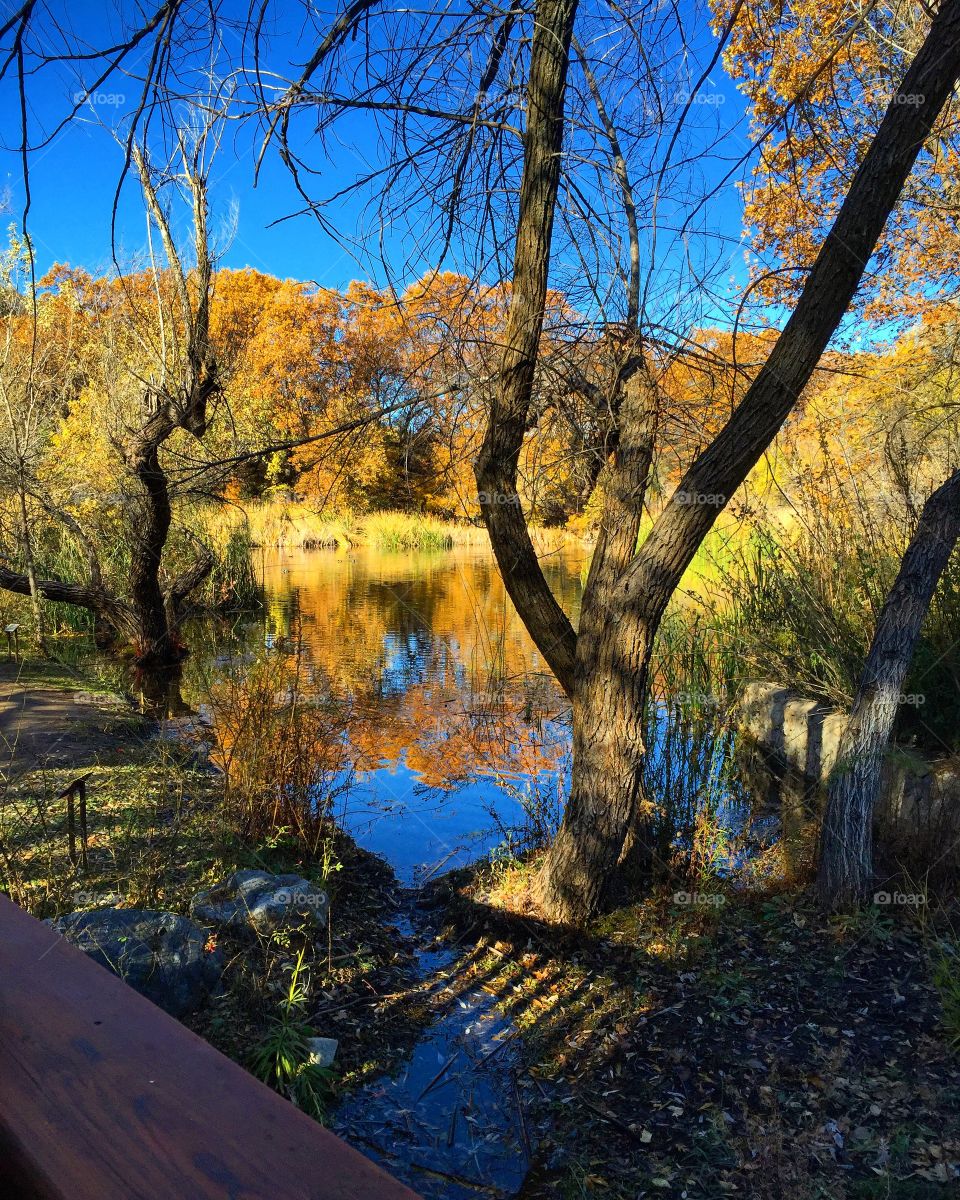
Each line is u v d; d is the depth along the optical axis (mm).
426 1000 4035
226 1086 817
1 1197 760
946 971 3510
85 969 1062
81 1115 767
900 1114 2980
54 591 11367
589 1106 3268
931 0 4836
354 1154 718
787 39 5707
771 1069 3305
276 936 4188
